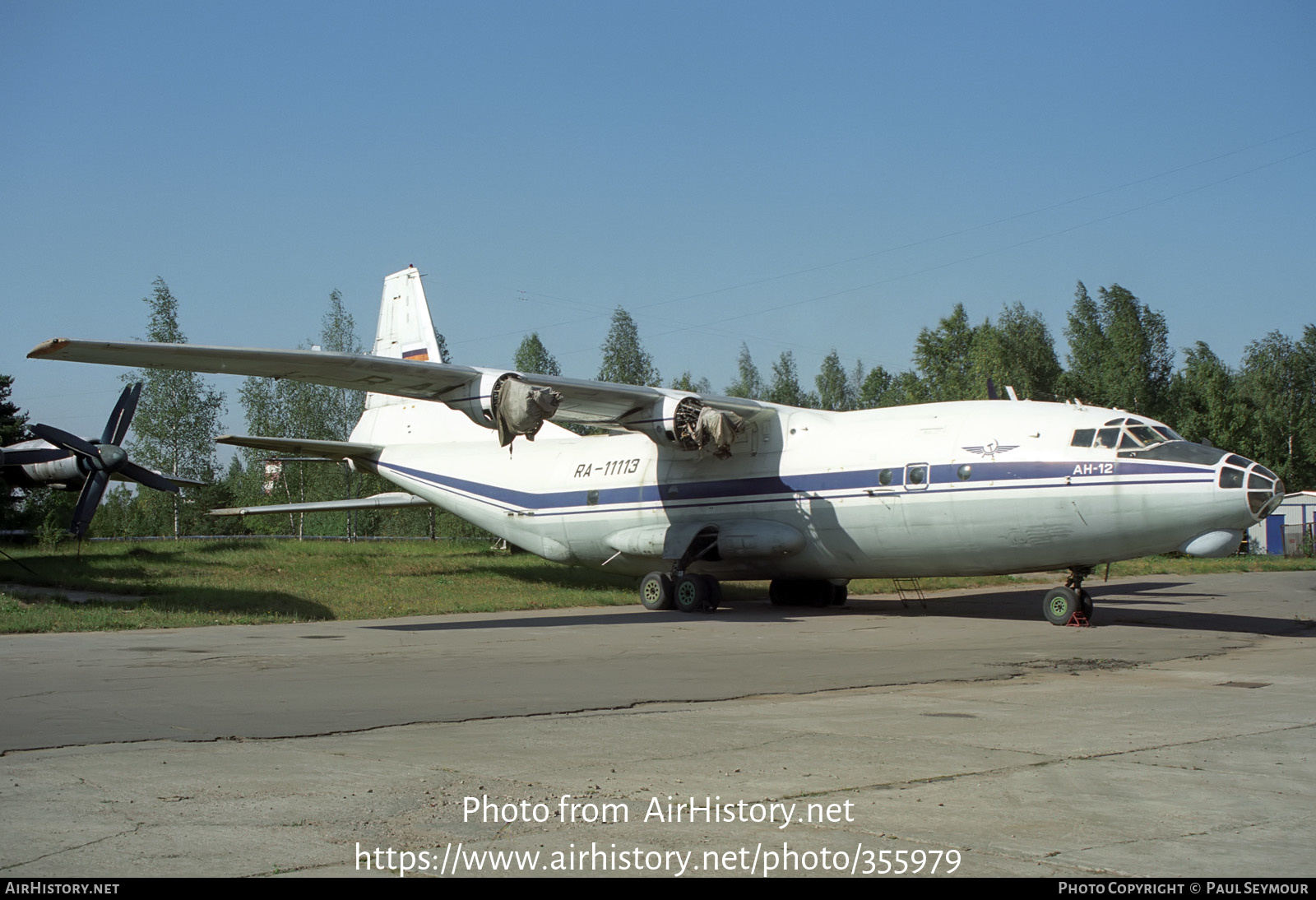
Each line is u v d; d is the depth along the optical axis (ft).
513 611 65.31
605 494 70.64
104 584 69.15
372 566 85.10
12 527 102.68
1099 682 32.60
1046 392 189.88
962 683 32.42
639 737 22.74
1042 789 18.01
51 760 19.95
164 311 158.10
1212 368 187.21
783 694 29.71
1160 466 50.47
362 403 182.80
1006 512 54.29
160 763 19.71
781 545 61.77
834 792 17.74
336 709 26.40
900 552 58.85
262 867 13.60
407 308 80.89
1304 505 158.81
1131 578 101.04
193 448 163.02
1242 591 81.66
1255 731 23.70
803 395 242.58
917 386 193.67
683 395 62.59
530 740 22.34
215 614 57.11
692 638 47.01
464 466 79.30
